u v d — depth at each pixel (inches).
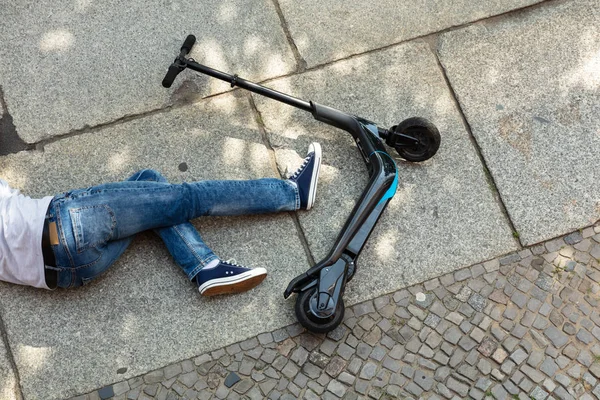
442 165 126.3
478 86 132.4
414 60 134.4
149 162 124.7
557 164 126.5
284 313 114.9
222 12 136.3
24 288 114.7
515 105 131.0
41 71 129.5
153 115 128.0
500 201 124.0
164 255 118.3
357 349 112.3
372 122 125.0
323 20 136.8
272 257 119.5
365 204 114.3
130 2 135.6
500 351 112.0
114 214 107.7
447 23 137.3
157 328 113.3
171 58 132.3
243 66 133.0
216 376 110.0
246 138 127.5
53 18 133.3
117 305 114.5
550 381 109.8
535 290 117.0
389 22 137.1
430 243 120.5
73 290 115.1
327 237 121.2
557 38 136.5
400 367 111.0
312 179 119.6
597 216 122.9
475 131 128.8
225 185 116.0
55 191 121.9
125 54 131.9
